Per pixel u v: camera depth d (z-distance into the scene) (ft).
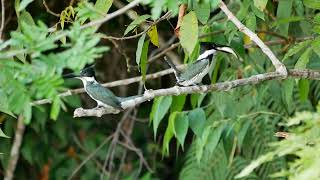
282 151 20.07
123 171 58.59
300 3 39.40
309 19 35.65
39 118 53.57
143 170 58.95
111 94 32.14
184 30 29.81
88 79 32.94
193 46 29.71
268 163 47.91
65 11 34.32
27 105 22.38
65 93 38.88
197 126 36.24
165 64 53.98
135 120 56.80
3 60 24.44
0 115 54.24
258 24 41.47
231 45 36.65
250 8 37.17
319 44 33.01
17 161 56.95
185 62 39.14
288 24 37.99
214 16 42.01
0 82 24.36
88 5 25.29
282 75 31.27
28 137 56.65
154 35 34.22
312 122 19.93
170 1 23.47
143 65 34.58
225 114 41.57
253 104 42.80
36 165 58.75
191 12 29.84
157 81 55.42
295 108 46.52
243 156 49.42
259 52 43.01
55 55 21.80
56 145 57.72
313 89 47.26
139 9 42.60
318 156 18.71
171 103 36.63
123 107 31.50
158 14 23.32
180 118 36.22
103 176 56.75
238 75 41.68
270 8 39.99
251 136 46.03
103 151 58.34
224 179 49.21
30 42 21.76
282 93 41.98
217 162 49.75
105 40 53.57
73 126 57.72
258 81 31.24
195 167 50.37
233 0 41.57
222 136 38.01
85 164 57.82
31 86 22.11
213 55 35.55
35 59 22.21
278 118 46.52
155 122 36.04
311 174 18.20
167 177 60.49
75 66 21.54
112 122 59.36
